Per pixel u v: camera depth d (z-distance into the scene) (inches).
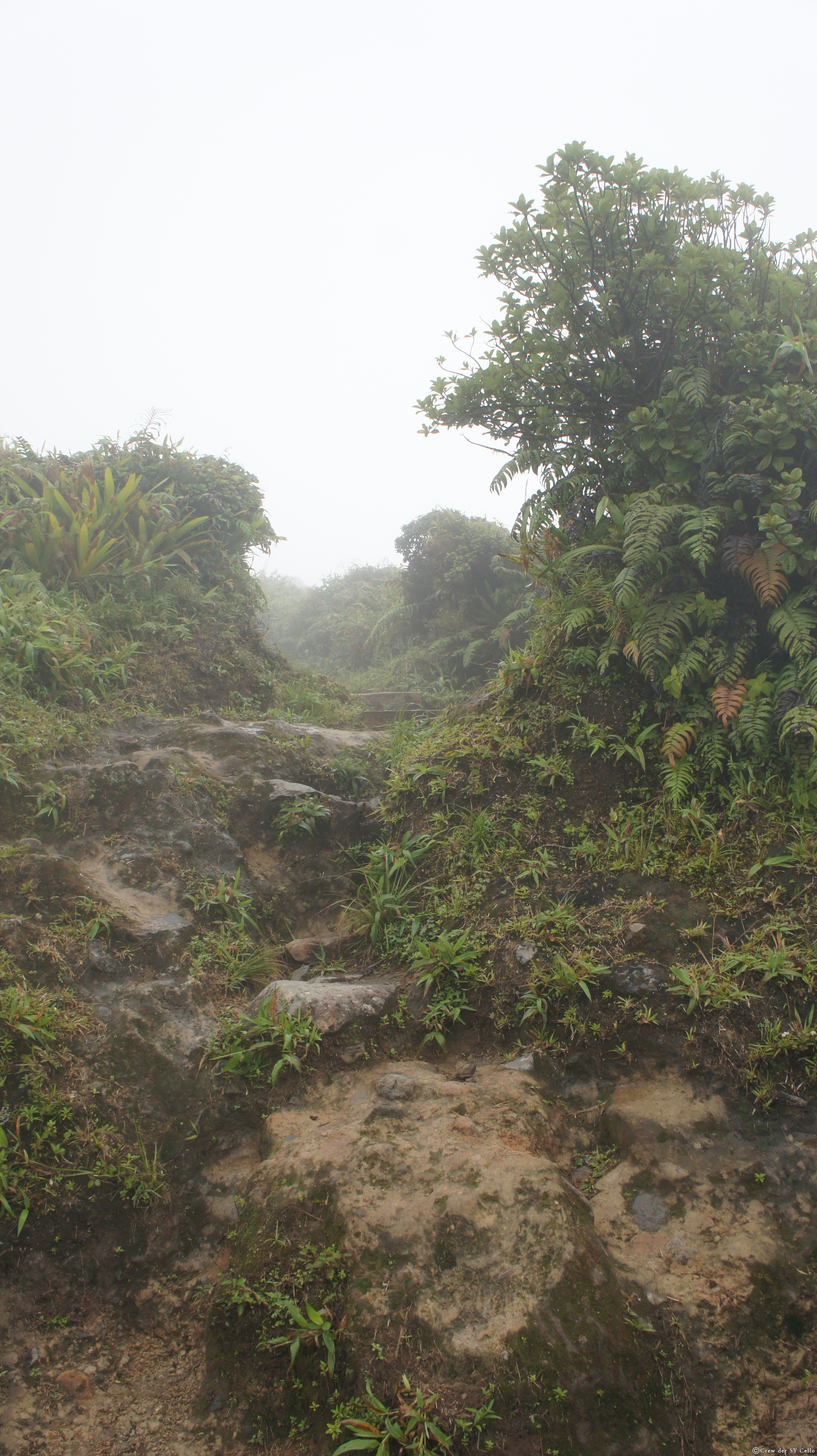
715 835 138.2
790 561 142.6
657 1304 93.7
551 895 143.9
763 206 169.2
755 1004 116.3
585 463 181.3
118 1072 118.8
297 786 185.2
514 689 177.9
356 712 291.7
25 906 136.8
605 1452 81.8
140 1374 99.0
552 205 165.3
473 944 140.8
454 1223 97.9
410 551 434.3
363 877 174.7
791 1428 85.0
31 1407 94.4
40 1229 105.7
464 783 171.9
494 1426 82.8
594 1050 123.6
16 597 226.4
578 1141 116.1
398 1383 86.7
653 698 161.5
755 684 145.8
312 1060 127.6
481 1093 118.9
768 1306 92.6
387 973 149.3
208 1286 105.3
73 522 257.4
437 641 388.2
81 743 191.6
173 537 289.9
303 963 154.9
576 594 172.2
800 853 130.8
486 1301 91.1
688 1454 83.2
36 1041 116.2
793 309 161.5
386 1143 109.9
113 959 134.2
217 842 165.8
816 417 145.7
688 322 162.9
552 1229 96.5
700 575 160.7
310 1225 102.0
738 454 155.9
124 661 241.0
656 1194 105.4
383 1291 93.0
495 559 394.9
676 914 131.6
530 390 174.7
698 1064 116.1
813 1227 98.4
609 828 147.3
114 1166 109.7
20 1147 108.9
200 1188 113.8
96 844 159.5
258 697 276.8
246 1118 121.5
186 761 181.3
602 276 170.1
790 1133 107.7
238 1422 92.5
